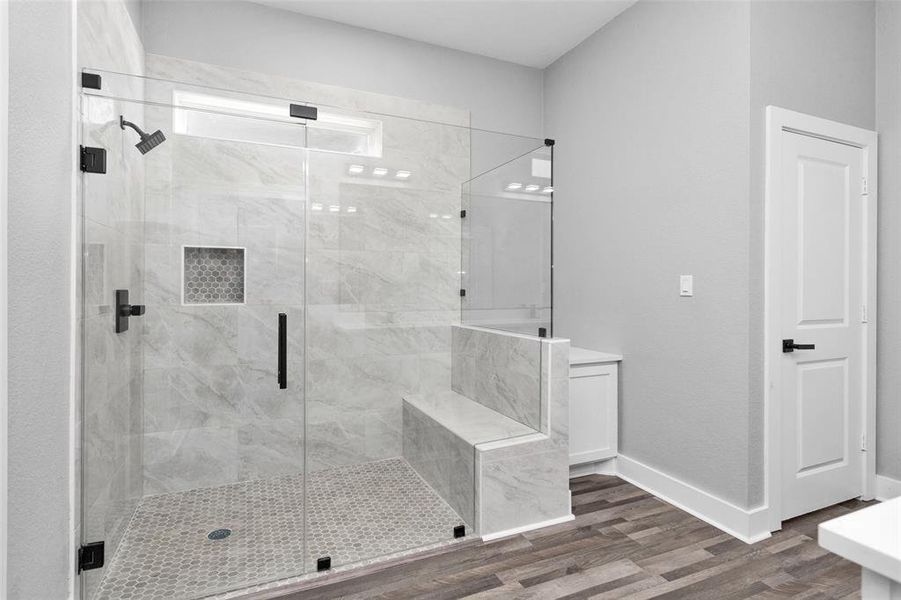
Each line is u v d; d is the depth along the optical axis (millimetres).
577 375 2715
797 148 2207
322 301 2371
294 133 2316
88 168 1607
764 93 2100
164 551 1890
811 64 2236
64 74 1452
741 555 1948
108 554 1790
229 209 2254
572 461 2699
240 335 2283
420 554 1952
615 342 2863
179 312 2203
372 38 3096
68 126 1493
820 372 2301
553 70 3518
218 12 2721
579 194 3203
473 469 2143
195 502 2178
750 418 2082
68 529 1500
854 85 2383
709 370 2256
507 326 2502
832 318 2332
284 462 2303
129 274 2021
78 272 1574
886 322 2443
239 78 2750
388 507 2268
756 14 2078
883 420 2449
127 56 2203
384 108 3121
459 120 3344
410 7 2846
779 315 2137
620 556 1946
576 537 2104
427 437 2441
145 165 2121
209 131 2195
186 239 2207
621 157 2822
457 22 3002
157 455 2180
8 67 1058
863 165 2426
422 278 2541
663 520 2254
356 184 2432
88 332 1642
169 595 1682
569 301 3299
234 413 2268
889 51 2426
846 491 2395
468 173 2611
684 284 2379
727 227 2164
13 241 1105
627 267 2768
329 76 2980
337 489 2346
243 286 2277
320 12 2898
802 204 2225
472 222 2613
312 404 2342
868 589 605
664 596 1688
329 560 1849
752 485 2090
